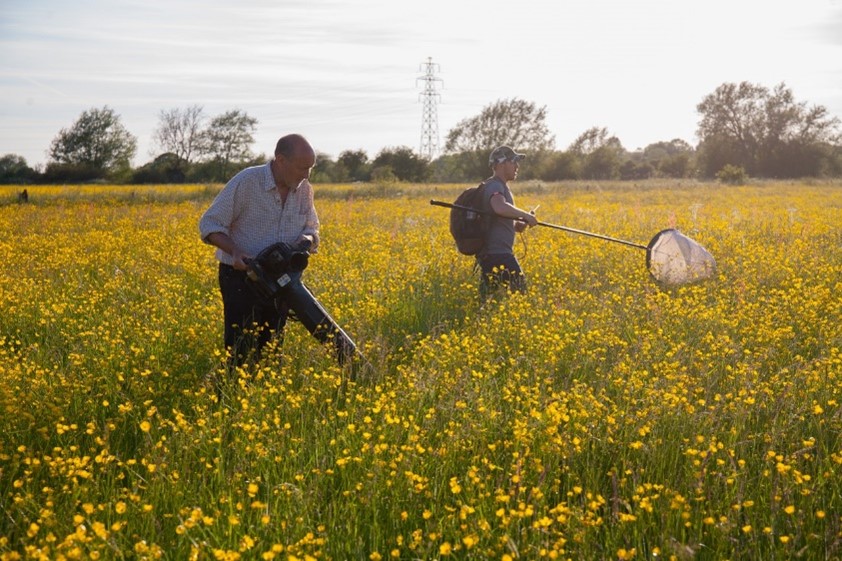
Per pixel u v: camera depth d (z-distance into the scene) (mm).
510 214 8531
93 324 7469
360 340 6617
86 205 29516
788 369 5730
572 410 4730
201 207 27859
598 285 9180
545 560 3332
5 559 3059
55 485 4051
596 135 88000
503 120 82250
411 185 43594
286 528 3588
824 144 92125
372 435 4531
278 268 5793
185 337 6699
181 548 3430
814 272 10102
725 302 8250
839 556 3445
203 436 4469
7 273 10688
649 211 22109
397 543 3480
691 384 5371
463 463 4305
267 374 5832
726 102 92562
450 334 6734
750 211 21531
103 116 89125
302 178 6047
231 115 84750
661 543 3471
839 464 4219
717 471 4156
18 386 5277
